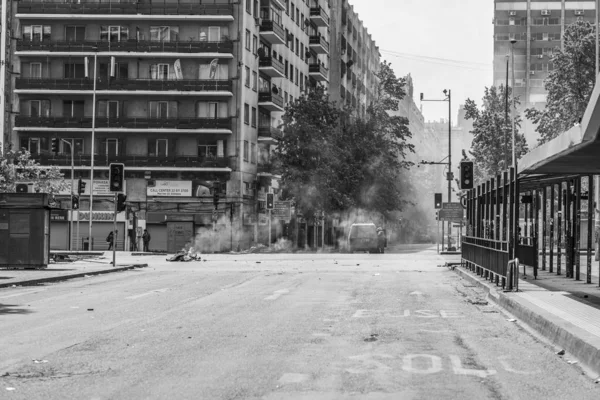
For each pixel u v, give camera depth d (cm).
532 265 2620
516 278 1961
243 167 7438
